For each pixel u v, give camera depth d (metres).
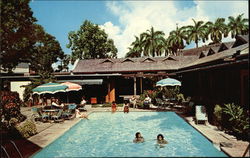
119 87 35.38
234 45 19.22
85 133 13.80
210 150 9.23
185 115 17.22
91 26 55.41
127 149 10.72
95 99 25.41
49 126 14.07
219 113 11.99
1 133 11.10
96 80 26.05
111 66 34.38
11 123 13.57
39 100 27.67
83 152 10.30
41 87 16.19
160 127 14.91
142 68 33.09
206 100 18.38
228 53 15.20
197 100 20.16
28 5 28.98
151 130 14.22
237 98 12.79
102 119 17.80
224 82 14.91
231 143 9.16
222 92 15.30
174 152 10.03
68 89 18.73
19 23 27.78
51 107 17.17
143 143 11.62
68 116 17.47
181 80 29.88
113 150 10.61
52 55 58.53
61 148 10.90
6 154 8.50
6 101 15.23
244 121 9.77
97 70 33.25
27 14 29.12
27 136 11.18
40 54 53.38
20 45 29.14
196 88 22.45
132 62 35.38
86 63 35.78
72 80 26.41
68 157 9.62
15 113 15.53
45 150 9.73
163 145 11.15
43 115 15.93
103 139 12.45
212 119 14.11
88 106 24.80
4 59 30.36
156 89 28.72
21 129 11.27
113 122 16.77
